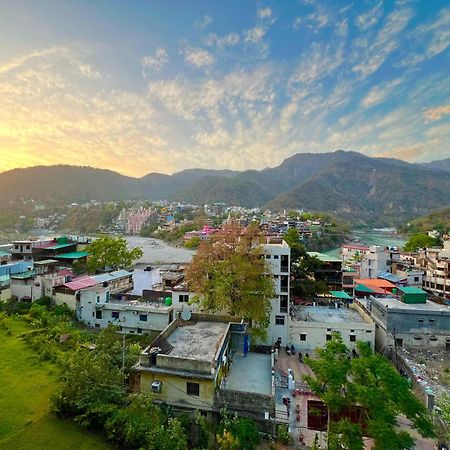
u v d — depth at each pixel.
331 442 17.23
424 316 36.91
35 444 19.47
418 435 22.66
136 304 41.41
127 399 21.31
